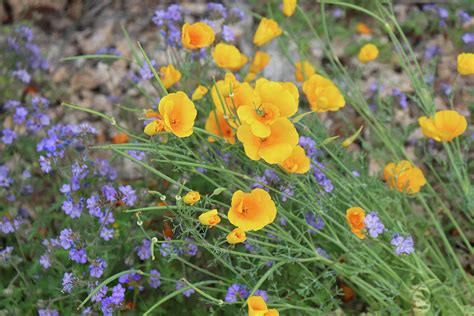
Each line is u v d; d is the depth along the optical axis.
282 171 0.82
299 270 0.87
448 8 1.30
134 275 0.86
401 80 1.17
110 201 0.85
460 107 1.13
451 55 1.23
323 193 0.84
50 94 1.18
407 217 0.95
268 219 0.73
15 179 0.98
